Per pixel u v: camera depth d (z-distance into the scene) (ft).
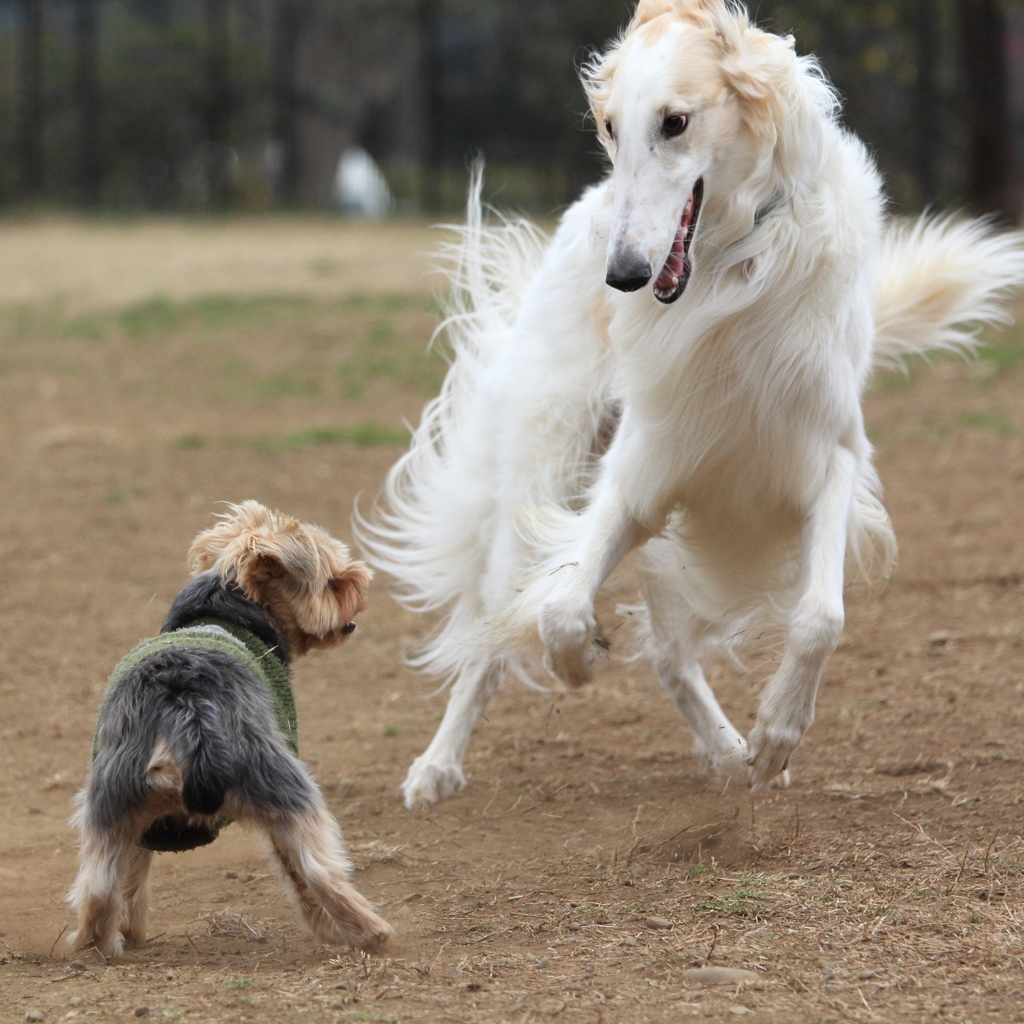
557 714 40.55
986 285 36.42
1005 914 23.27
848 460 28.94
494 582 34.91
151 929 26.81
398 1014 19.94
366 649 47.73
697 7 25.99
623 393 29.37
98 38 234.79
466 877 28.66
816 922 23.53
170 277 123.03
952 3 149.79
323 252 135.54
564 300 34.40
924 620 45.37
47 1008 20.75
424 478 38.32
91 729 40.24
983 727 35.12
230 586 26.50
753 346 27.09
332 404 85.20
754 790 27.71
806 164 26.86
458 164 232.94
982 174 117.39
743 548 30.22
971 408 74.54
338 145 234.38
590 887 27.14
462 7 210.79
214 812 22.39
